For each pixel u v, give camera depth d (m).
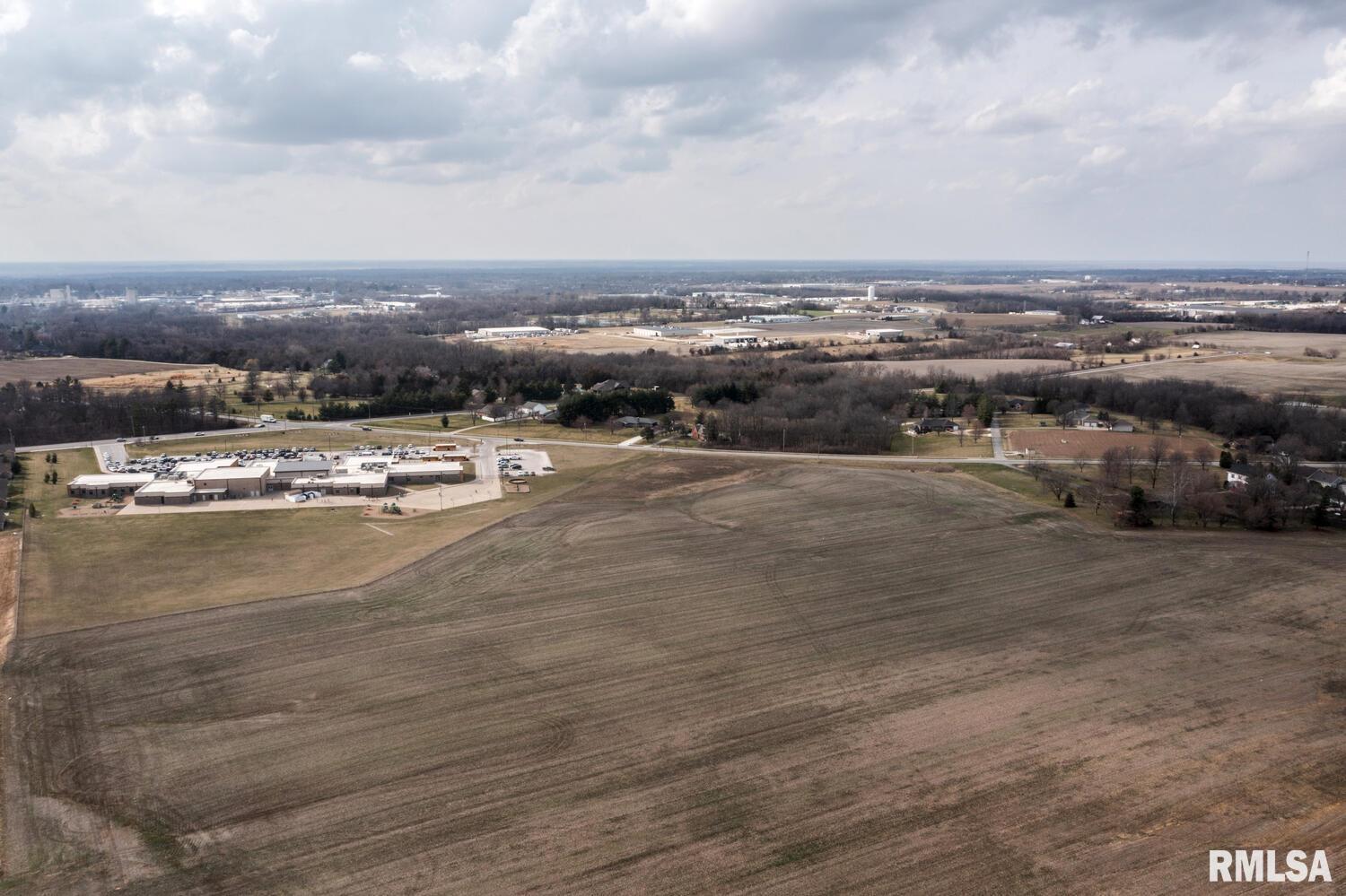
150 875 44.69
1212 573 88.75
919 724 58.88
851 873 44.34
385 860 45.56
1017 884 43.53
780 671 66.81
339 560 94.56
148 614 78.50
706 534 102.25
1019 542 98.75
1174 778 52.56
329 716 60.19
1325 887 43.16
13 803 50.75
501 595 83.06
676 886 43.47
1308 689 64.00
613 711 60.59
